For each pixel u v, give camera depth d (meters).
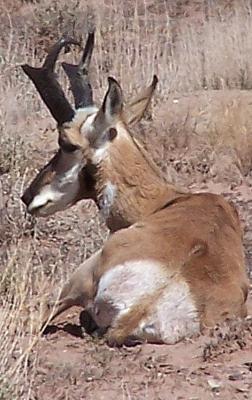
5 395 12.01
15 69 32.81
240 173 25.44
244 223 21.53
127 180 16.03
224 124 28.09
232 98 31.33
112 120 16.05
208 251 14.48
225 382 12.97
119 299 14.17
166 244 14.42
